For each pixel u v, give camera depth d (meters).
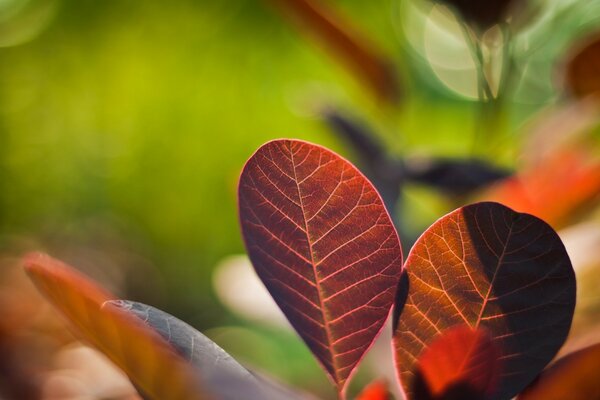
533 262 0.22
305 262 0.23
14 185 2.08
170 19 2.22
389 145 0.52
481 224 0.22
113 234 1.89
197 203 2.02
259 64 2.15
